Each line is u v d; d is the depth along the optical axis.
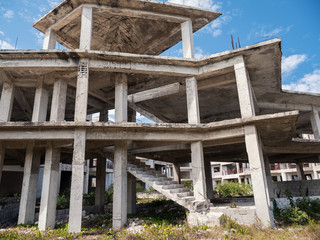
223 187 25.31
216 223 8.56
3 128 9.55
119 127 9.83
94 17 12.76
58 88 11.47
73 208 8.88
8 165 20.14
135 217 12.36
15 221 13.01
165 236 7.76
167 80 13.09
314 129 17.03
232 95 15.91
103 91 15.56
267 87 14.04
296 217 9.69
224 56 10.81
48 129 9.71
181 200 9.75
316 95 15.52
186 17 12.59
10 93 11.92
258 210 8.88
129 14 12.12
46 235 8.84
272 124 9.99
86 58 10.62
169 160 19.72
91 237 8.70
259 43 10.04
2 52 10.07
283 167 32.44
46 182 10.38
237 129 10.07
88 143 12.16
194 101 11.12
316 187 17.48
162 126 9.97
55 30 13.19
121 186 10.55
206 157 20.00
